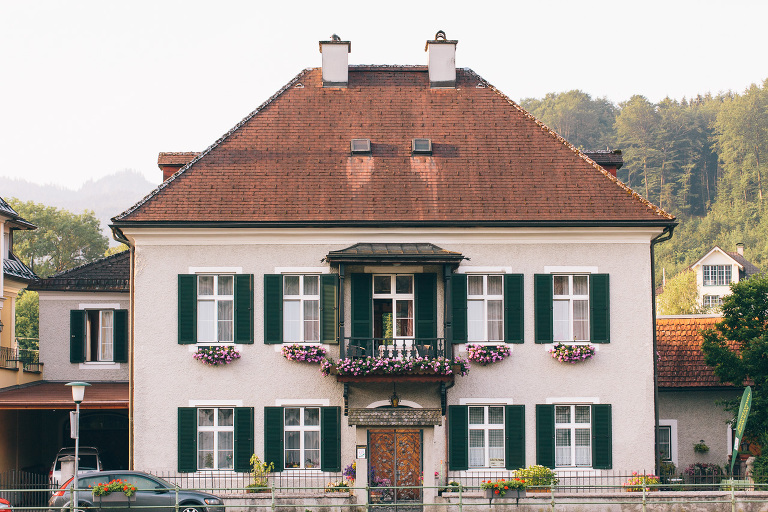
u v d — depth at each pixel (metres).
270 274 24.61
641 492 22.34
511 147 26.98
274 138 26.95
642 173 108.31
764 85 106.00
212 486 23.95
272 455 24.14
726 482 23.11
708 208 106.00
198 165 26.06
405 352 23.39
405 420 23.25
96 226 72.62
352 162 26.33
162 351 24.41
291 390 24.34
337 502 22.30
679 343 29.12
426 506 22.41
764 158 101.44
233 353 24.23
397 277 24.84
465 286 24.69
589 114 126.19
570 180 25.97
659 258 93.06
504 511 21.86
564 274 24.94
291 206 24.91
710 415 28.06
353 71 29.16
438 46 28.86
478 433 24.58
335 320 24.48
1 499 21.45
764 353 24.31
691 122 114.31
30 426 29.75
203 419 24.42
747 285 25.59
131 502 21.27
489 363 24.53
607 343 24.72
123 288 29.70
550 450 24.38
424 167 26.25
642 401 24.61
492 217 24.73
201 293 24.73
